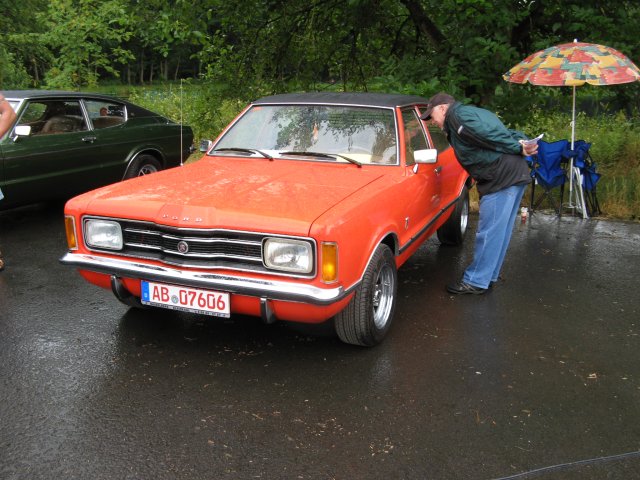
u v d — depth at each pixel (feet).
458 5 24.64
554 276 18.04
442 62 26.37
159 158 28.02
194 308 11.64
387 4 31.63
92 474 8.80
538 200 25.63
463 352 12.89
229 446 9.51
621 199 26.23
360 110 15.49
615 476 8.92
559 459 9.31
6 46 66.13
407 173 14.51
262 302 11.07
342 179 13.50
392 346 13.12
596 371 12.16
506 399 11.03
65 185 23.66
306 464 9.09
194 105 33.99
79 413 10.36
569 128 41.01
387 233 12.81
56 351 12.66
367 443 9.64
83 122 24.50
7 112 17.10
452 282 17.42
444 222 19.40
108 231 12.21
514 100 26.86
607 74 21.24
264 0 29.89
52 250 19.94
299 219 10.87
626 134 36.55
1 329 13.73
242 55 32.30
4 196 21.56
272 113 16.06
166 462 9.10
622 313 15.24
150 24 30.14
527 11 25.21
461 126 15.11
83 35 38.96
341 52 34.65
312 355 12.62
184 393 11.07
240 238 11.19
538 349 13.10
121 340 13.21
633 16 25.82
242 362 12.28
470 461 9.23
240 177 13.55
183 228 11.22
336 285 10.93
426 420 10.30
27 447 9.40
